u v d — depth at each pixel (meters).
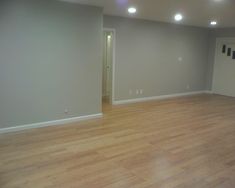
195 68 8.53
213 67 8.83
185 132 4.36
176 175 2.80
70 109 4.77
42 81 4.32
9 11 3.82
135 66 6.80
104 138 3.95
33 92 4.25
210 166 3.04
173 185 2.58
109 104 6.58
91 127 4.51
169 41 7.46
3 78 3.90
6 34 3.84
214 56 8.74
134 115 5.46
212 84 8.95
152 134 4.20
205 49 8.73
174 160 3.19
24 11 3.96
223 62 8.51
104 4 4.57
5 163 2.99
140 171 2.87
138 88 7.00
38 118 4.38
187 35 7.95
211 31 8.70
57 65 4.46
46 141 3.74
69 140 3.81
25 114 4.21
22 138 3.84
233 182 2.67
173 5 4.47
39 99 4.33
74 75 4.71
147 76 7.14
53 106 4.53
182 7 4.64
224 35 8.32
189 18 6.15
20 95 4.11
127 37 6.46
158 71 7.39
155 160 3.18
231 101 7.42
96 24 4.86
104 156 3.26
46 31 4.24
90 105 5.06
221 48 8.49
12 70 3.97
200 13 5.29
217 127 4.70
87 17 4.71
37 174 2.74
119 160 3.15
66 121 4.74
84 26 4.70
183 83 8.25
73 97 4.77
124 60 6.54
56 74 4.48
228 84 8.43
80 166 2.96
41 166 2.94
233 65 8.22
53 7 4.26
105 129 4.41
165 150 3.51
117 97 6.62
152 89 7.36
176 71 7.91
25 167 2.90
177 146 3.68
